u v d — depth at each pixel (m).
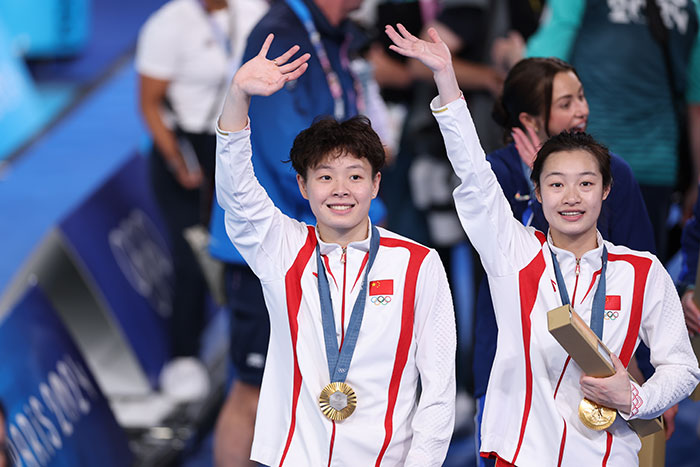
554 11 16.25
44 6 43.09
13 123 35.97
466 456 17.72
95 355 19.67
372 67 17.83
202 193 20.19
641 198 11.88
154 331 20.83
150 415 19.09
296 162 10.30
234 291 14.78
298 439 10.19
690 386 10.18
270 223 10.27
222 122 9.92
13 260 26.88
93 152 35.19
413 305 10.20
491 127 19.06
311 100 14.05
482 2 18.97
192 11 19.97
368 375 10.09
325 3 14.23
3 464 13.77
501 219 10.24
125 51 47.97
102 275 19.86
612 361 9.77
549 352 10.17
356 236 10.34
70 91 41.94
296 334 10.23
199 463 18.06
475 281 17.33
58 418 15.48
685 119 16.55
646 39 15.81
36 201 31.00
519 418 10.31
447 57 10.05
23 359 15.27
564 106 12.12
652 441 10.61
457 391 19.19
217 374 21.14
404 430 10.18
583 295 10.22
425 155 19.53
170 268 22.75
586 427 10.07
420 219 19.78
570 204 10.01
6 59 36.81
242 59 14.23
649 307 10.20
